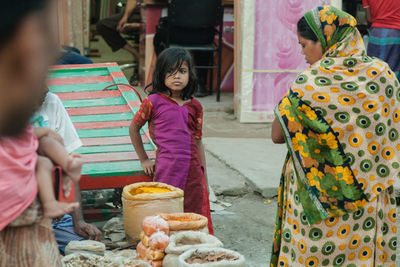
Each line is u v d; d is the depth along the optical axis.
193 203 3.82
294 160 2.63
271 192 5.07
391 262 2.76
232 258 2.88
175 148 3.75
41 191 1.63
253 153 6.21
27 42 1.34
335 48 2.63
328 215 2.59
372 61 2.63
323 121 2.55
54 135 1.72
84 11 11.05
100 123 4.65
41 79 1.41
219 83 8.71
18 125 1.40
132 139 3.85
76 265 2.98
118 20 9.79
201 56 9.02
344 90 2.55
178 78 3.69
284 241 2.78
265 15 7.59
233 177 5.48
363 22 9.94
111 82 5.52
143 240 3.19
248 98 7.73
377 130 2.58
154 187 3.70
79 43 9.75
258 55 7.67
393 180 2.64
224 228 4.42
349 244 2.65
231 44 9.48
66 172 1.68
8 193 1.54
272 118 7.81
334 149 2.56
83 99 5.11
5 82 1.34
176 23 8.30
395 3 7.39
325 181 2.59
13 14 1.32
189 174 3.79
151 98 3.77
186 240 3.19
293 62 7.74
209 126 7.55
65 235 3.46
